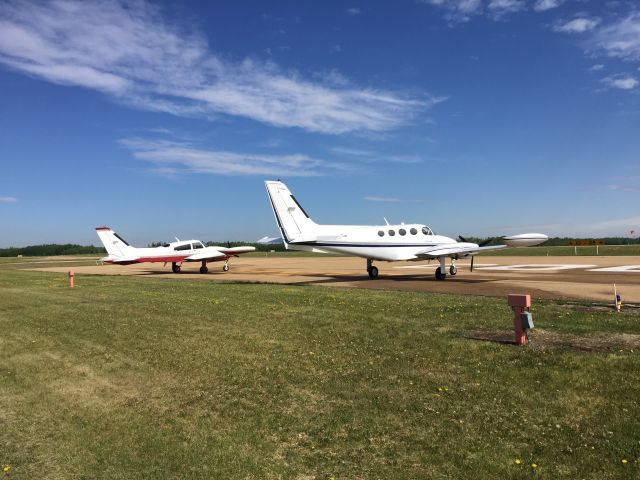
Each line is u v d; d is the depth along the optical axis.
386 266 38.78
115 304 15.75
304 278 26.42
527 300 8.06
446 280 22.80
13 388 7.26
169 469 4.63
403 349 8.35
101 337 10.57
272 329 10.66
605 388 5.89
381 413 5.70
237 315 12.69
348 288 19.56
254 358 8.33
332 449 4.88
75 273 37.28
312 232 23.30
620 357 6.96
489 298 14.62
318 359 8.05
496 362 7.26
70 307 15.43
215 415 5.93
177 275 33.31
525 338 8.28
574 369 6.64
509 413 5.45
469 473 4.26
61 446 5.21
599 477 4.09
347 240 23.25
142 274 35.00
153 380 7.42
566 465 4.30
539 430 5.00
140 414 6.07
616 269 27.14
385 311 12.37
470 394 6.07
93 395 6.84
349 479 4.28
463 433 5.05
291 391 6.62
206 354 8.71
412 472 4.34
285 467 4.57
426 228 24.75
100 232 36.16
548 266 31.42
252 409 6.06
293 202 23.14
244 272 35.19
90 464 4.79
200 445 5.12
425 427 5.25
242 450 4.96
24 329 11.95
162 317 12.80
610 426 4.95
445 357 7.69
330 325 10.77
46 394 6.94
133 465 4.74
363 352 8.32
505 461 4.43
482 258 46.75
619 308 11.49
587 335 8.64
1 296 19.61
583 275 23.55
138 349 9.33
